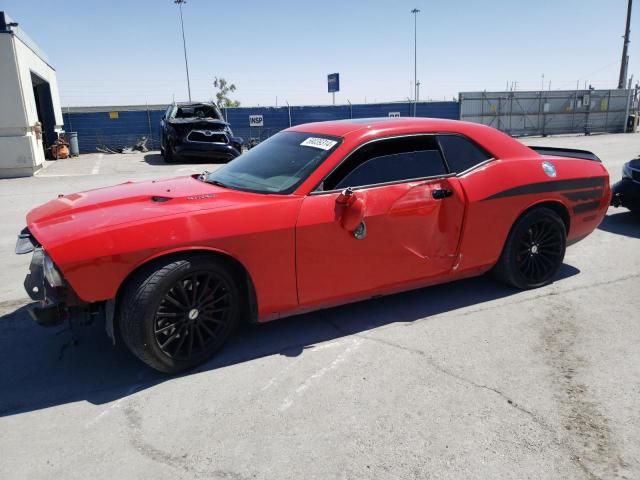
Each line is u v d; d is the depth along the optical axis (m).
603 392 3.05
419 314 4.16
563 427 2.73
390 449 2.57
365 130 3.81
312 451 2.56
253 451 2.57
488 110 29.62
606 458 2.50
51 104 20.38
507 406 2.91
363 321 4.04
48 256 2.96
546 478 2.37
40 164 15.59
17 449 2.61
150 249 3.01
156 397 3.05
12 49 13.59
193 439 2.67
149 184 4.12
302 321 4.04
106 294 2.96
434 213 3.89
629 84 30.61
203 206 3.32
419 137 3.97
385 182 3.75
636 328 3.88
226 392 3.09
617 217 7.68
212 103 18.11
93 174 14.46
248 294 3.45
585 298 4.46
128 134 24.84
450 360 3.43
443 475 2.39
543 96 29.97
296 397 3.02
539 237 4.54
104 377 3.29
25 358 3.55
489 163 4.23
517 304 4.33
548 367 3.33
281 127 27.31
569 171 4.61
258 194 3.56
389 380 3.19
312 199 3.49
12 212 8.79
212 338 3.38
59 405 2.99
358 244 3.63
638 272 5.14
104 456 2.55
